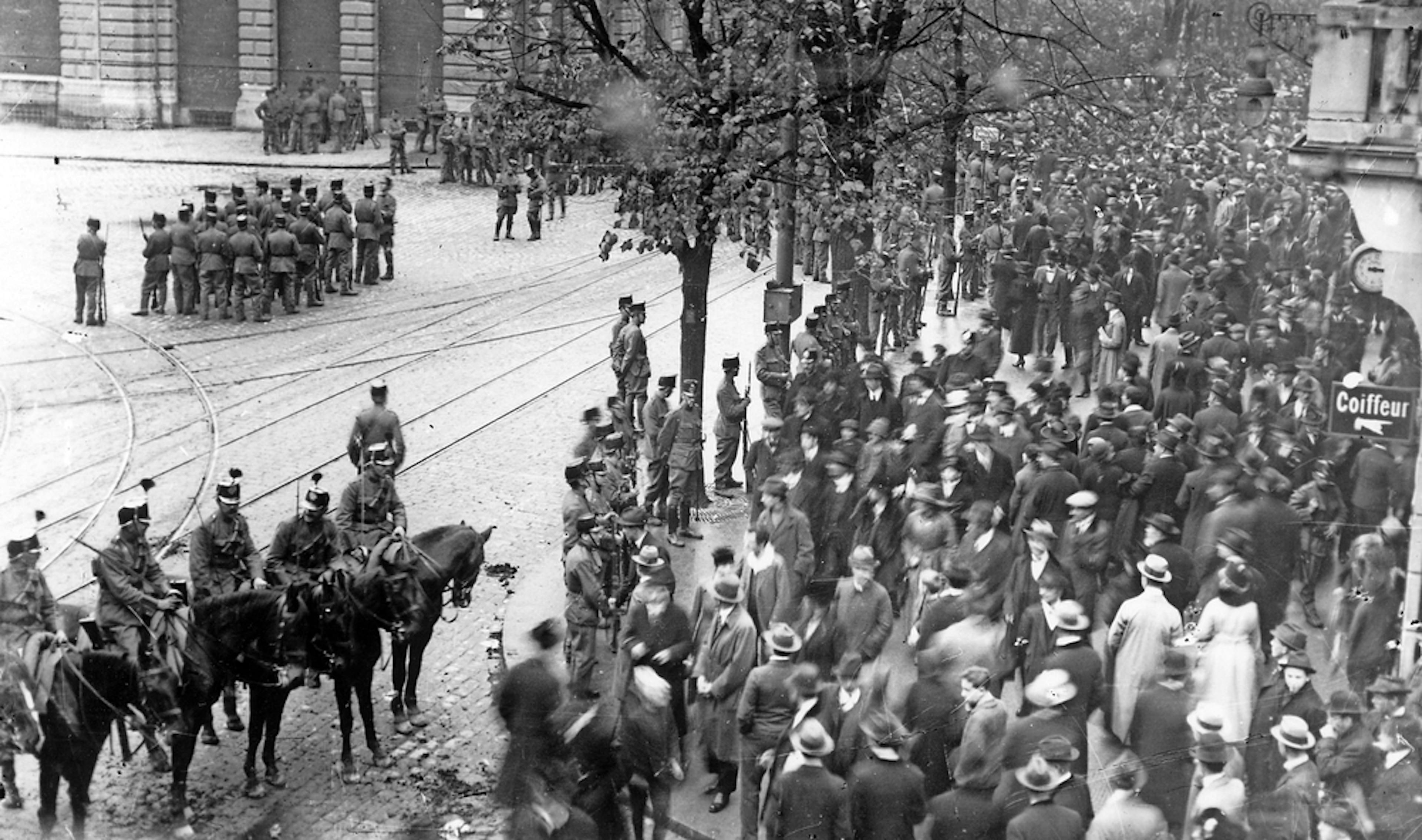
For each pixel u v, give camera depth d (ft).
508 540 67.77
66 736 43.91
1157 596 43.78
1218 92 107.34
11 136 176.35
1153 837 38.47
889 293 95.40
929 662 43.01
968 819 37.27
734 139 69.00
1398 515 53.36
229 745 50.57
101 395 88.79
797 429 65.16
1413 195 56.24
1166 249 99.60
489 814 45.55
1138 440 57.93
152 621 45.98
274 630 46.62
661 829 42.96
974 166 130.11
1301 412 61.72
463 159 163.22
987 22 82.99
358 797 46.98
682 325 71.87
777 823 38.50
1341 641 48.98
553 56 72.02
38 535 60.75
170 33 185.06
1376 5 55.67
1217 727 39.58
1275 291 82.38
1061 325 92.58
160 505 70.44
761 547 50.19
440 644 57.57
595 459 58.80
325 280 118.73
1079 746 39.32
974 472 57.11
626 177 70.79
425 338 105.19
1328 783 38.88
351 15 182.19
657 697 42.70
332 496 71.67
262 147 176.45
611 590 53.78
